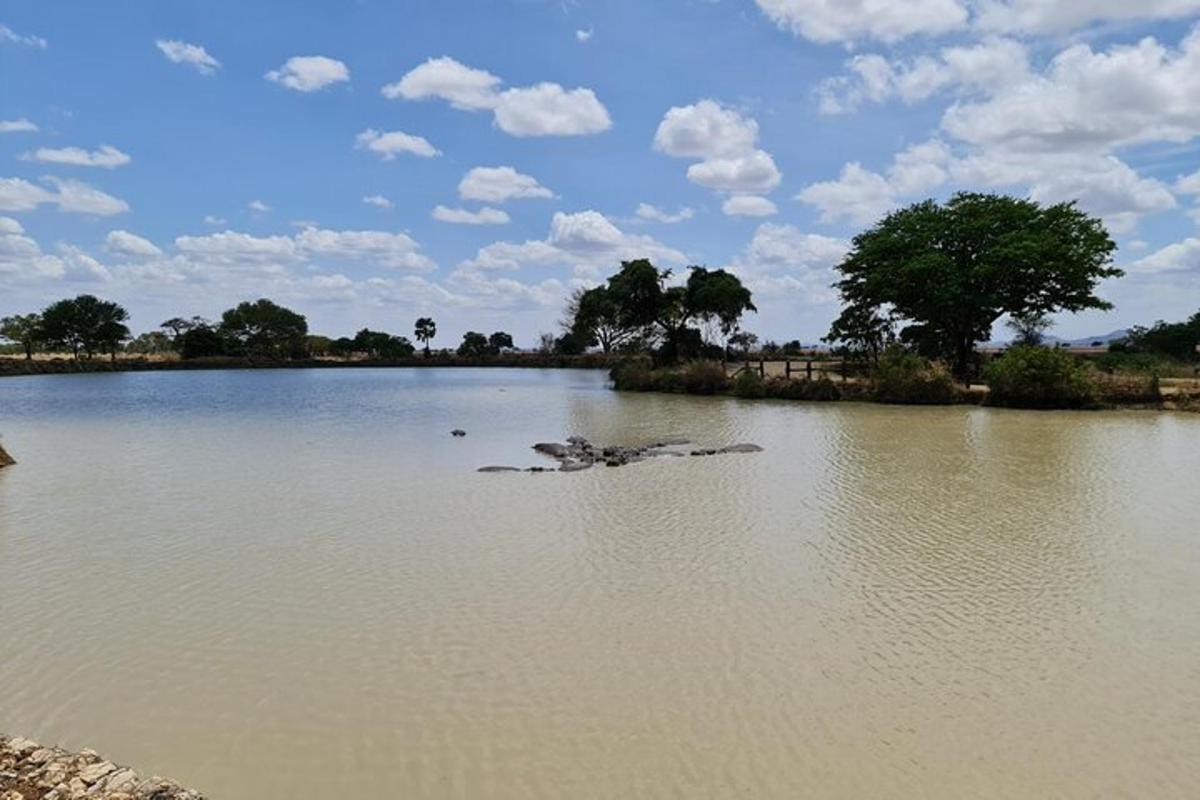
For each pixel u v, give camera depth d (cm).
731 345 8444
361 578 1270
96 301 10956
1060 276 4784
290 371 11281
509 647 987
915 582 1206
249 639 1023
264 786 700
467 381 8050
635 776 705
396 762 734
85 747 764
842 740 758
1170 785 681
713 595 1163
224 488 2041
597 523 1611
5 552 1442
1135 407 3753
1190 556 1318
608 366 10562
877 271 5303
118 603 1165
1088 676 884
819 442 2727
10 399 5384
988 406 3991
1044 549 1366
